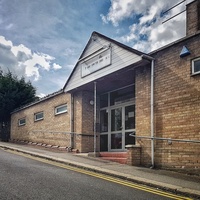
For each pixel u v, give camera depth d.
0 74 25.30
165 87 10.02
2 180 6.69
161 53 10.38
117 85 13.72
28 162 10.13
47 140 17.91
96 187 6.62
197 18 10.43
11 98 24.08
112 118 14.35
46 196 5.52
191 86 9.11
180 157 9.11
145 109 10.70
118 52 11.68
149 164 10.13
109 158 11.48
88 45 13.66
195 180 7.76
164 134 9.80
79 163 10.05
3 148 15.82
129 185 7.15
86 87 14.22
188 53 9.32
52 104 17.80
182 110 9.29
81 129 14.56
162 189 6.85
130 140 12.95
